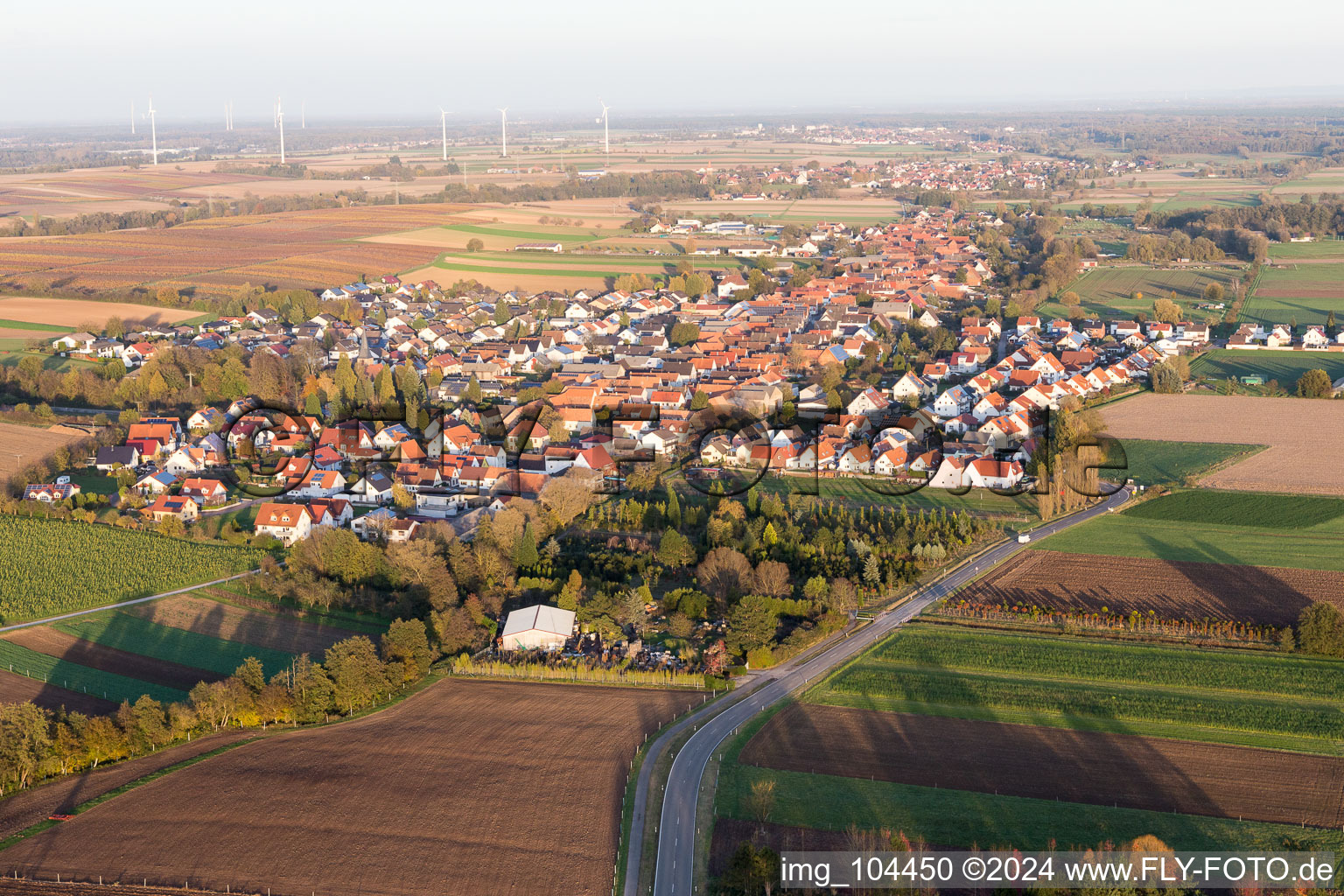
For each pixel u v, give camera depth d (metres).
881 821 97.75
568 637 138.12
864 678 125.81
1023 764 107.25
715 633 139.50
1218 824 96.19
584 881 90.56
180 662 132.88
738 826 97.81
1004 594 148.62
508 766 107.88
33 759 107.25
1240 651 130.88
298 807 101.12
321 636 140.00
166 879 90.75
